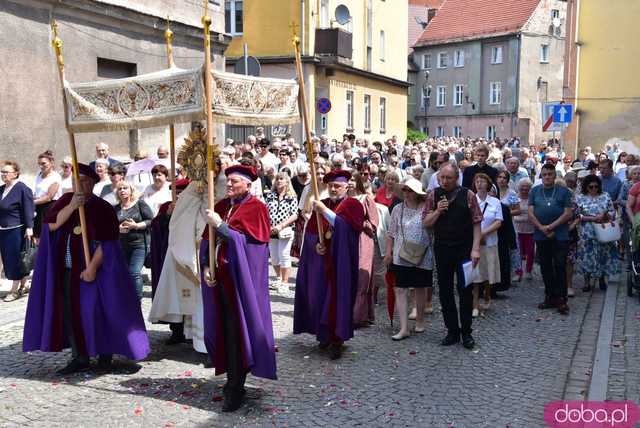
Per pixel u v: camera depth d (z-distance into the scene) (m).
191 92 5.43
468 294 7.26
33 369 6.40
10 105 10.92
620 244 11.88
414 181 7.57
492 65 50.72
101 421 5.20
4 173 9.08
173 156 7.08
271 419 5.28
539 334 7.87
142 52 14.51
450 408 5.55
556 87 50.75
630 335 7.81
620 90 28.27
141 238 8.09
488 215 8.66
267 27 27.02
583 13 28.56
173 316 6.79
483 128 51.53
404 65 37.56
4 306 8.84
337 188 7.07
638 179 10.50
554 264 9.06
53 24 6.07
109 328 6.14
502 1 51.97
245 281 5.40
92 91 5.84
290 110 6.28
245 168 5.64
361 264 7.94
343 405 5.59
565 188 8.91
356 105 31.47
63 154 12.21
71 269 6.13
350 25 30.81
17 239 9.07
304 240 7.06
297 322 7.08
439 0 66.44
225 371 5.48
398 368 6.57
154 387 5.95
